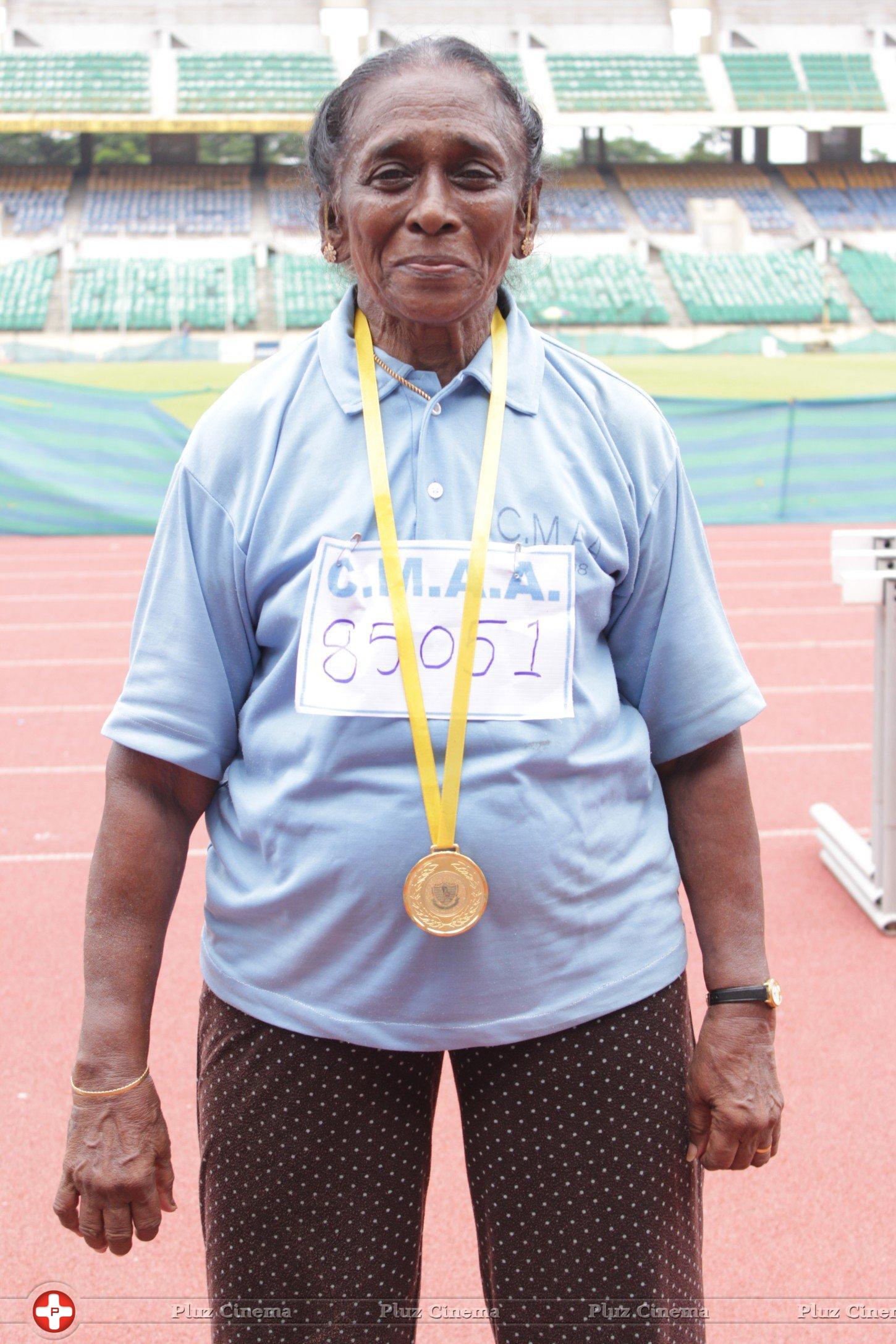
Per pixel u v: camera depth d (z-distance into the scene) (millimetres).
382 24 24391
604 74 25125
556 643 1282
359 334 1370
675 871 1431
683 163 25750
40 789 5457
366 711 1264
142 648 1346
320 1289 1299
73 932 3936
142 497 12672
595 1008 1312
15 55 24094
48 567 11164
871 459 13070
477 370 1334
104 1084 1320
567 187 24844
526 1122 1303
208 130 22203
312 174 1400
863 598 3803
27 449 12508
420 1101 1350
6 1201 2518
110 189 24188
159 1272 2305
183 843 1398
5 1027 3289
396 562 1278
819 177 25594
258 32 24547
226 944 1376
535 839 1273
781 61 25406
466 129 1236
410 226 1243
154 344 17062
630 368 13008
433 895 1252
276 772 1324
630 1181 1301
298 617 1297
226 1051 1360
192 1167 2631
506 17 24812
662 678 1422
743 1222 2463
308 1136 1303
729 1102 1358
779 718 6406
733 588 10148
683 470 1435
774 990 1383
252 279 22125
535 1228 1299
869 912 3959
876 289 22844
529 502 1307
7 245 22641
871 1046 3162
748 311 22141
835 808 5047
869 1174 2609
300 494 1308
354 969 1293
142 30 24391
